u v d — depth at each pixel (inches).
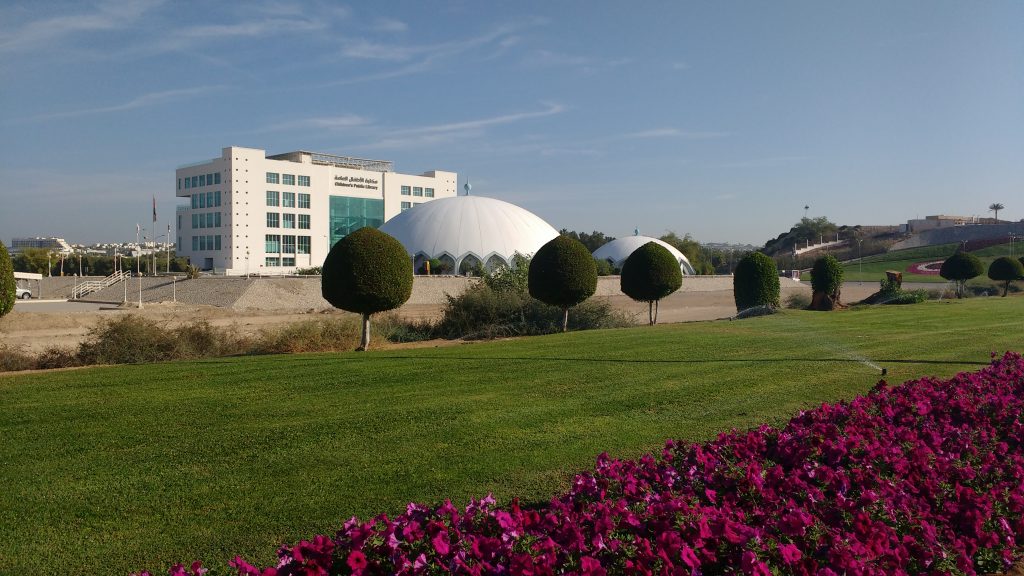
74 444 307.1
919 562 173.9
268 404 388.5
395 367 518.0
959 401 324.5
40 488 252.2
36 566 192.9
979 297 1579.7
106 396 409.4
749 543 163.5
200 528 217.9
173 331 660.7
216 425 340.8
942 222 4879.4
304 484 256.8
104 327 637.3
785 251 3993.6
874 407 313.6
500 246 3120.1
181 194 3666.3
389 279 663.1
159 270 3452.3
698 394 419.2
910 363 536.1
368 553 155.9
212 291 1940.2
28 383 452.4
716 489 210.1
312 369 509.0
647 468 224.7
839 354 582.2
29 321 1200.8
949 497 211.8
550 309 930.1
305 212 3634.4
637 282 954.7
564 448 303.3
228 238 3383.4
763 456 249.4
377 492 248.7
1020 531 200.4
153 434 323.9
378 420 351.6
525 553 154.3
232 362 552.4
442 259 3073.3
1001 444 271.9
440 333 860.6
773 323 869.8
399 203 4052.7
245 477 264.5
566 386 443.8
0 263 564.4
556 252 861.2
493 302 884.6
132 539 210.1
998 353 584.7
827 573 147.6
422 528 165.0
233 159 3348.9
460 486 255.3
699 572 153.5
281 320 1368.1
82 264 3818.9
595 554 160.9
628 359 557.0
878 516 191.0
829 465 234.7
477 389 433.7
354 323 755.4
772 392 426.3
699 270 3826.3
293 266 3587.6
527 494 248.4
